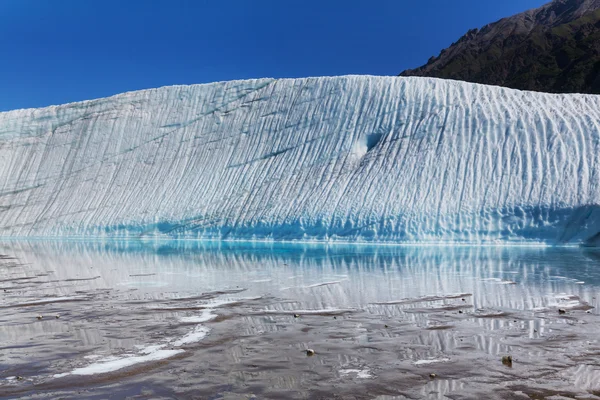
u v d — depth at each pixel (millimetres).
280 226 25953
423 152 25531
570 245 19312
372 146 28656
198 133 34844
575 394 3934
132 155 35969
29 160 39375
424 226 22188
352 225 23969
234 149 32594
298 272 12266
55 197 36062
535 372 4473
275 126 32375
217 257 16891
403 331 6078
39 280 11484
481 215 21516
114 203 33500
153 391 4141
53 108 41219
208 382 4328
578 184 20547
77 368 4789
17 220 35312
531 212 20688
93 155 37312
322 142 29812
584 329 6066
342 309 7566
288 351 5266
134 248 22172
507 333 5914
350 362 4848
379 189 24906
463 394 3961
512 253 16844
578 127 22734
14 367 4840
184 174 32844
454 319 6730
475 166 23531
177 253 18859
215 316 7160
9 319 7129
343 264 13969
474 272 11711
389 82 30797
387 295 8727
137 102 38344
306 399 3906
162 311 7605
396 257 15906
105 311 7660
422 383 4227
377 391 4059
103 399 3980
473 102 26969
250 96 35000
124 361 4996
